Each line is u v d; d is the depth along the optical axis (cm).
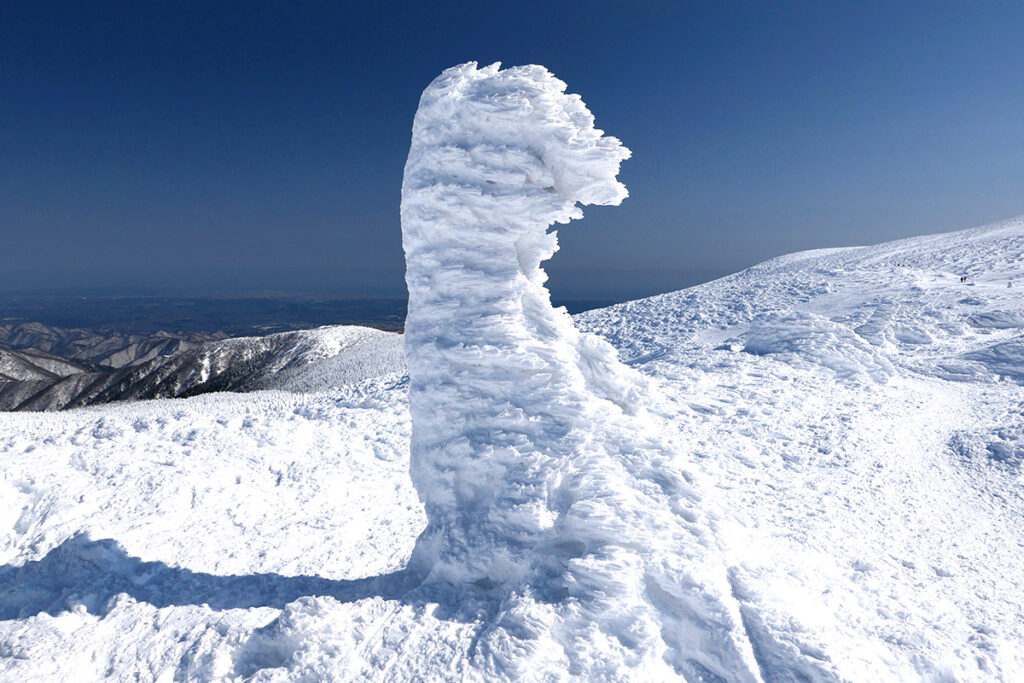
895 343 2956
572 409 786
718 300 4034
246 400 3303
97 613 824
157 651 739
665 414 1919
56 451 1291
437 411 818
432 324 836
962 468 1531
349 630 700
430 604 725
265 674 647
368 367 6550
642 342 3353
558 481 751
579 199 800
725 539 724
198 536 1030
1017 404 2033
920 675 673
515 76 783
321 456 1511
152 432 1511
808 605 696
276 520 1125
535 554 714
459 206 798
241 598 851
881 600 827
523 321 823
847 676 580
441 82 806
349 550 1023
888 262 5028
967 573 1014
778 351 2739
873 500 1299
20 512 1068
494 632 638
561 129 763
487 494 780
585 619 628
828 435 1741
